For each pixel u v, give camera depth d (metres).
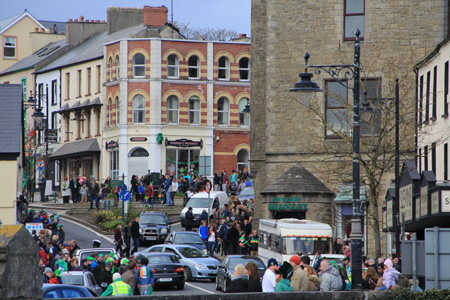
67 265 44.09
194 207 82.44
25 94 140.62
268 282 29.81
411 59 64.88
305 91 34.41
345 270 37.94
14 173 56.66
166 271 52.66
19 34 155.62
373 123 55.06
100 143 119.62
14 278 18.39
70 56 132.75
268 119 66.94
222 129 116.56
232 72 117.12
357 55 34.00
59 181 129.75
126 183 113.75
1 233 18.59
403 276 32.34
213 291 52.31
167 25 120.56
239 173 104.31
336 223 64.56
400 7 65.25
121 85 114.38
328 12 66.25
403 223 44.47
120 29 129.62
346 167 63.22
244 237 62.62
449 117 53.56
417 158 61.72
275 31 67.06
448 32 64.88
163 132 113.81
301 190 64.38
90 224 85.00
